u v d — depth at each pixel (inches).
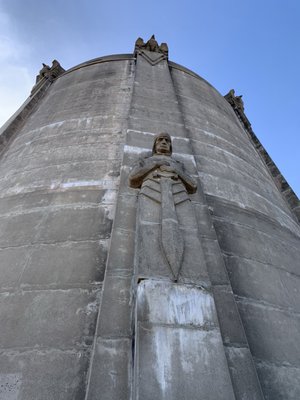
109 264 166.6
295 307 209.0
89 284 177.6
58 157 305.0
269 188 390.0
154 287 136.1
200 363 113.9
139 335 118.7
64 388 133.0
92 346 148.3
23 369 139.7
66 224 219.9
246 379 128.1
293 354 173.0
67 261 192.5
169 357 113.8
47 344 149.3
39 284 179.2
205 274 149.7
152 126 318.7
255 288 205.5
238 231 252.2
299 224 395.2
